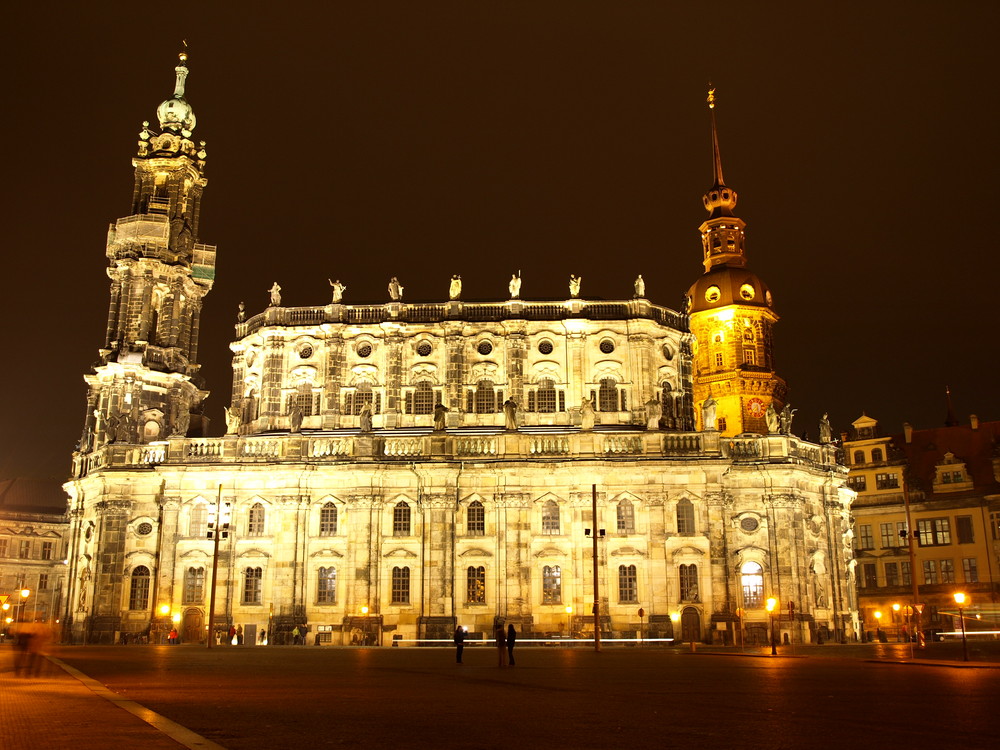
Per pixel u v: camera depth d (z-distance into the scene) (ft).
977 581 323.16
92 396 300.20
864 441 358.84
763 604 246.68
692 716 67.56
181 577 253.85
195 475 258.37
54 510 425.69
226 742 53.36
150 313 295.28
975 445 344.90
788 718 66.33
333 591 251.19
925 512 338.13
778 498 251.80
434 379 278.87
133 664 135.33
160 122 318.86
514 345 277.64
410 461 251.80
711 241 366.22
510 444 253.85
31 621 110.63
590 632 240.12
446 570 246.27
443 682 102.06
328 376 277.44
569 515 249.96
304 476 255.29
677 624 240.53
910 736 56.59
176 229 302.66
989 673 119.65
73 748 49.06
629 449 252.21
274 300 287.48
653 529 246.27
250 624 249.75
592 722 64.03
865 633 285.64
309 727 60.95
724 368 337.93
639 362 276.82
